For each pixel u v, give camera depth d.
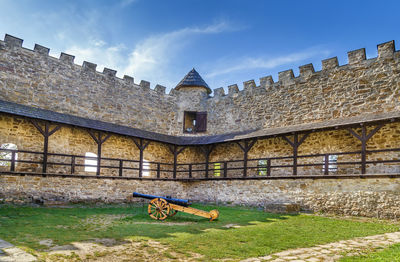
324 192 11.81
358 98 13.75
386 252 5.88
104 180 14.38
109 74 17.48
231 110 18.75
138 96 18.53
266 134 14.48
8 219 8.52
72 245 6.04
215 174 18.48
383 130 12.50
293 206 11.79
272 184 13.43
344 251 6.10
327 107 14.71
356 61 14.08
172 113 20.03
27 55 14.54
